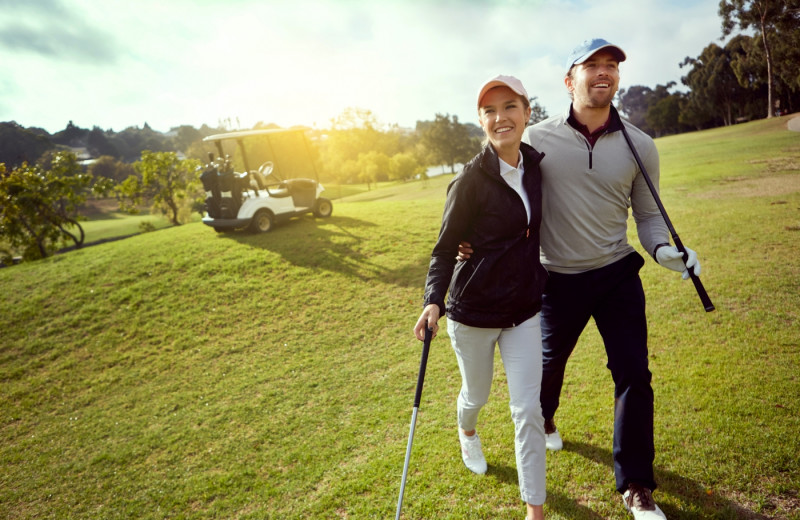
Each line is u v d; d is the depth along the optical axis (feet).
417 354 15.15
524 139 7.43
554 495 7.31
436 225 31.71
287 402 13.32
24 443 13.71
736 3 147.74
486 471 8.18
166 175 111.86
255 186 32.91
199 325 20.75
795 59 140.87
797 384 9.23
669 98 268.41
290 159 195.42
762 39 152.76
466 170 6.58
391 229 31.37
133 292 24.67
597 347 12.92
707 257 19.04
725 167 46.29
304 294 22.61
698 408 8.99
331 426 11.40
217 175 31.76
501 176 6.53
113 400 15.74
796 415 8.24
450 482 8.02
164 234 37.40
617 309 7.09
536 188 6.71
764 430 7.97
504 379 11.93
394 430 10.48
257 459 10.52
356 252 27.43
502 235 6.51
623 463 6.67
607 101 6.63
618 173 6.85
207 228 37.29
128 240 37.45
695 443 7.94
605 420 9.16
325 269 25.38
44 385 17.53
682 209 29.19
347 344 17.16
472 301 6.72
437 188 128.88
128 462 11.63
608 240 7.17
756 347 11.17
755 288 14.90
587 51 6.52
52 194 81.15
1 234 77.30
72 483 11.11
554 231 7.29
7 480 11.81
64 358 19.43
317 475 9.22
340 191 205.26
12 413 15.81
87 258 31.78
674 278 17.31
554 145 7.05
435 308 6.70
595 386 10.68
